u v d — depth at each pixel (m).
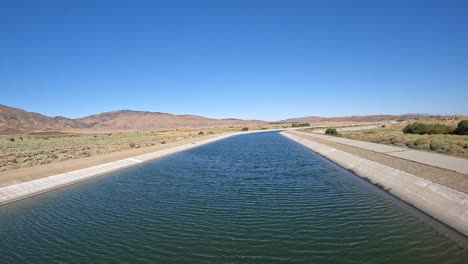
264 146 57.94
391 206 15.04
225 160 36.19
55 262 9.85
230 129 181.38
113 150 48.53
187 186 21.00
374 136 56.44
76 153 43.22
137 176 25.78
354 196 17.25
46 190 20.69
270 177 23.81
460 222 11.54
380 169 22.19
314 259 9.53
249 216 13.94
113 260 9.86
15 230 12.94
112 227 12.98
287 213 14.28
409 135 51.94
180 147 54.72
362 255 9.72
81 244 11.25
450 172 17.12
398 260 9.31
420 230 11.70
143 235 11.93
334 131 76.62
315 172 25.98
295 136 83.00
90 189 20.84
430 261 9.20
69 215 14.91
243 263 9.40
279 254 9.95
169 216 14.23
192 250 10.43
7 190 18.86
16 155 40.25
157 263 9.55
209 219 13.64
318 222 12.95
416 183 16.59
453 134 52.81
